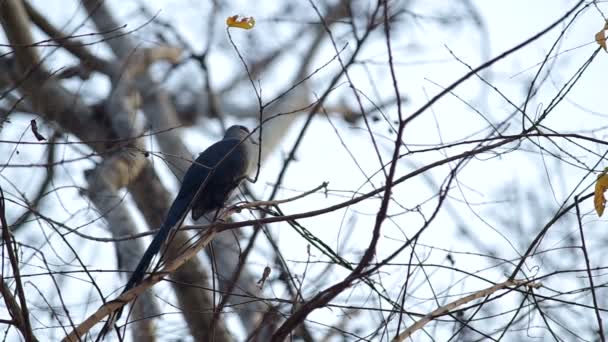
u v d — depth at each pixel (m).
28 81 10.39
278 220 8.48
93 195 9.36
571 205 7.92
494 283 8.12
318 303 7.43
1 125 8.09
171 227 9.54
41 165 7.62
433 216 7.33
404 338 7.51
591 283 7.35
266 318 8.50
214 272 8.30
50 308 7.32
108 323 7.57
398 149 7.24
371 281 7.94
